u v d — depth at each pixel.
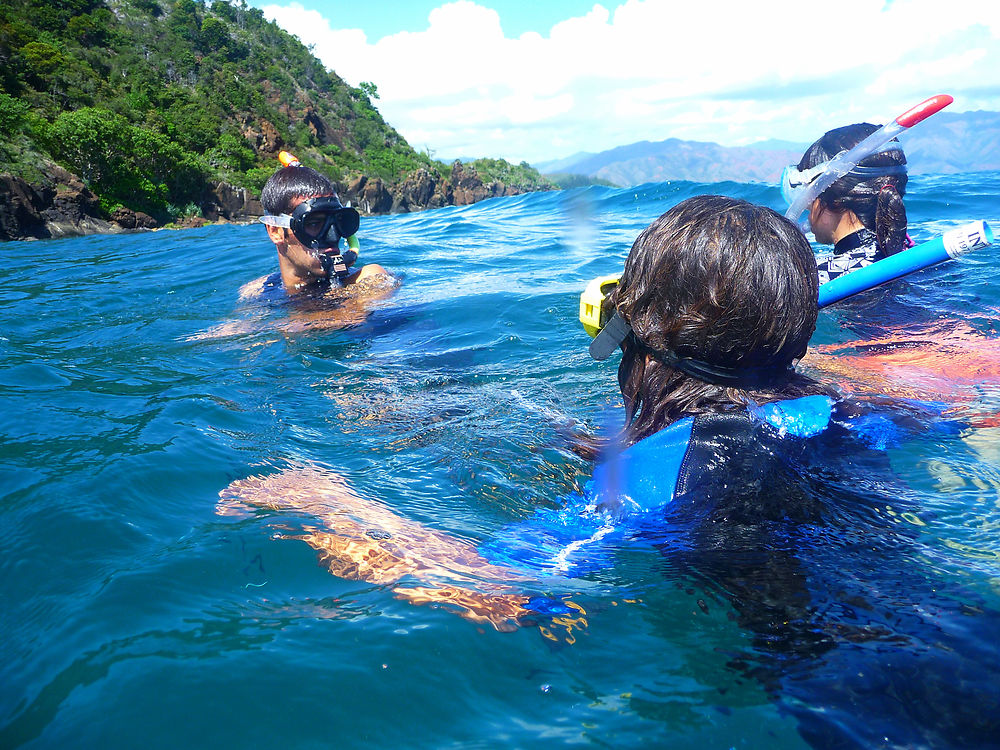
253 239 7.57
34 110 57.84
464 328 3.25
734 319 1.10
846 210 3.05
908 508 1.09
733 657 0.89
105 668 0.94
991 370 1.98
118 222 41.97
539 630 0.99
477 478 1.54
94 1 92.06
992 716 0.73
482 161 97.38
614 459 1.27
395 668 0.93
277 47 109.75
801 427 1.19
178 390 2.38
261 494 1.51
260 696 0.89
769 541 1.01
